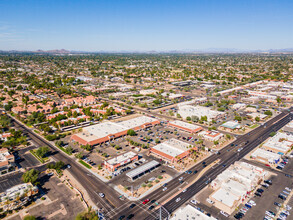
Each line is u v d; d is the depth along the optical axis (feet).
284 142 628.69
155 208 373.40
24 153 573.33
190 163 529.04
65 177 462.19
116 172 483.51
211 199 390.21
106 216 354.13
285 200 398.42
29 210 364.17
